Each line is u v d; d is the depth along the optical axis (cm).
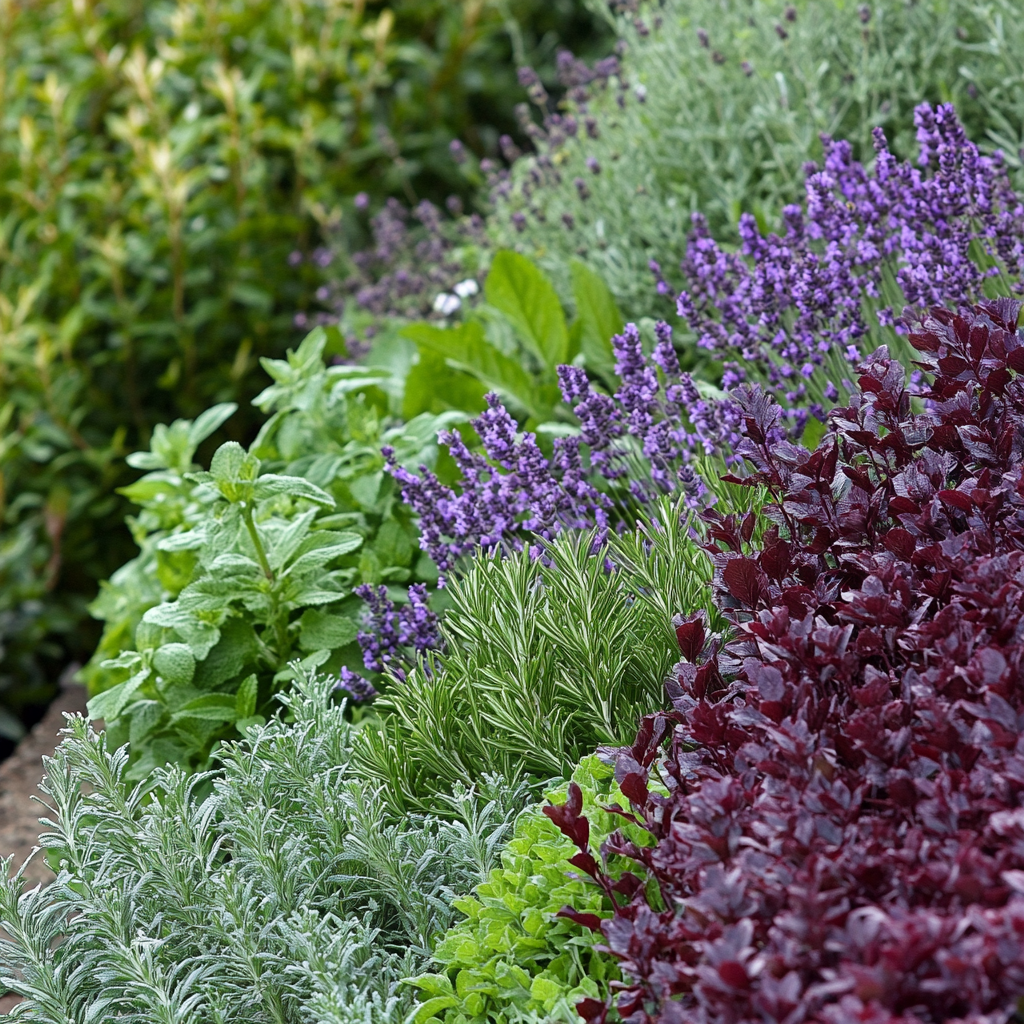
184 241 505
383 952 180
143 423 526
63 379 493
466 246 470
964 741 133
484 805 202
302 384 307
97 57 550
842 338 257
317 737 204
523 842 169
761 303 262
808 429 263
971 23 343
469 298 422
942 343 188
